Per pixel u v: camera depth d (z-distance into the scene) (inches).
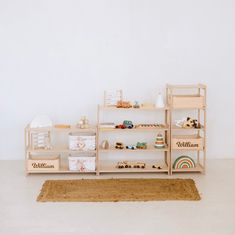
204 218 136.1
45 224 131.4
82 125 185.8
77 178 180.1
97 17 201.6
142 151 201.8
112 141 207.9
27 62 202.5
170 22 203.3
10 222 133.0
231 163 203.0
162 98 191.0
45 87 204.4
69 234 124.2
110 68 204.4
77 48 202.8
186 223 132.3
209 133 211.0
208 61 206.1
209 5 203.5
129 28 202.7
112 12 201.8
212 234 124.6
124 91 205.8
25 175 183.3
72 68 203.8
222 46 205.6
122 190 162.7
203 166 187.3
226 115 210.1
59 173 187.8
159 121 208.1
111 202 150.2
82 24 201.8
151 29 203.2
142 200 151.9
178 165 187.6
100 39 202.8
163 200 152.2
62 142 207.2
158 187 166.4
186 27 203.9
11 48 201.5
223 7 203.9
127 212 141.0
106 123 194.4
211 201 151.4
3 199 153.6
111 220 134.5
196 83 206.7
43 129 183.3
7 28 200.5
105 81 205.0
